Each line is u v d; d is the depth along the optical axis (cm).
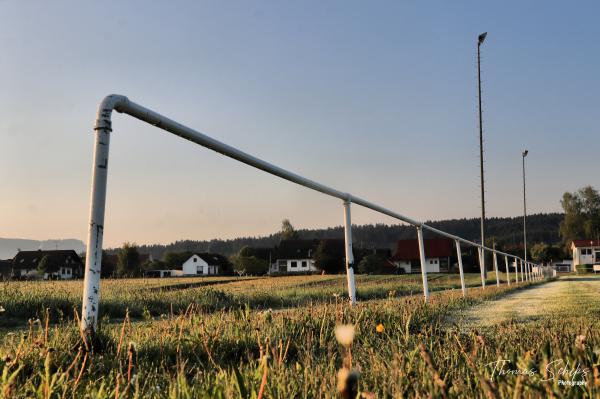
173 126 407
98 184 354
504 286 2158
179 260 10650
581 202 11038
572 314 707
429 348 332
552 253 10900
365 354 369
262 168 524
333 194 675
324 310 544
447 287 2703
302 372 287
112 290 1584
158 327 450
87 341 340
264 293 1777
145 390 267
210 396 213
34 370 282
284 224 12338
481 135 3759
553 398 193
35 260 8031
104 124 356
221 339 409
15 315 1014
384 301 743
